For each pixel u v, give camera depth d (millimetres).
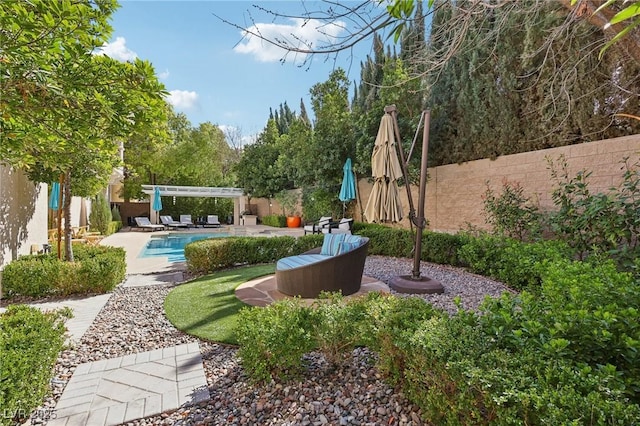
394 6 2283
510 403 1474
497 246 5977
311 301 5020
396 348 2369
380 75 12219
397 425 2125
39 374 2455
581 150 6516
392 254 8773
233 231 18438
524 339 1841
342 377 2734
